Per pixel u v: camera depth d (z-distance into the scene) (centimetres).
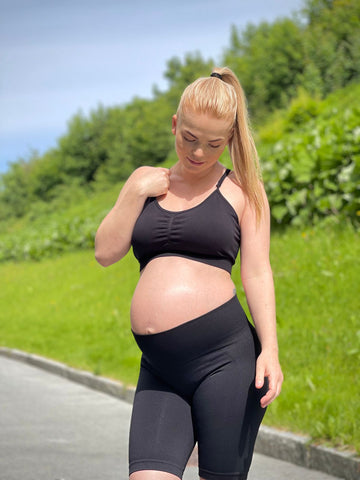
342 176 1059
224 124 248
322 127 1279
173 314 249
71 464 538
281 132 1850
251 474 489
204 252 255
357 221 1041
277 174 1187
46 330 1250
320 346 719
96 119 8425
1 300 1691
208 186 260
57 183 8469
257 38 4203
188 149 251
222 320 249
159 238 257
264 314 254
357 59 2700
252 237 258
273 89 3481
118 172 7394
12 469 523
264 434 545
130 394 795
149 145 6788
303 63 3372
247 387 247
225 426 244
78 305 1407
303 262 983
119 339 1085
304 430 529
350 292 846
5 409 759
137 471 239
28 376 985
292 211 1148
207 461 246
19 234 3092
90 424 684
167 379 253
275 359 247
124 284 1478
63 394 848
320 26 3141
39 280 1852
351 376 634
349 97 1961
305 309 843
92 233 2178
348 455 468
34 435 636
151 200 265
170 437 244
